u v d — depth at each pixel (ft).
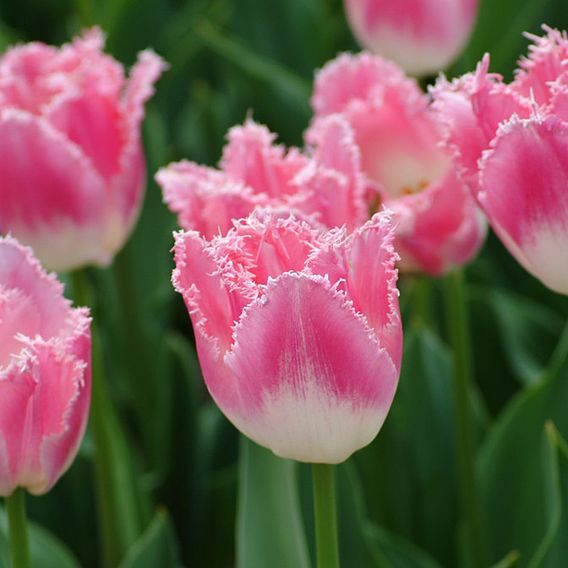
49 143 3.22
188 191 2.79
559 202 2.62
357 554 3.35
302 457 2.59
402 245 3.16
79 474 3.91
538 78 2.70
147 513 3.77
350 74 3.23
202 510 4.06
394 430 3.71
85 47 3.47
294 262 2.55
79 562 3.91
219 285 2.53
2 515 3.44
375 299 2.55
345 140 2.82
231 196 2.74
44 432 2.65
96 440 3.44
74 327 2.66
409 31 3.80
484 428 3.81
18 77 3.45
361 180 2.80
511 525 3.57
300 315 2.51
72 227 3.28
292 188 2.85
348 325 2.51
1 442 2.62
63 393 2.64
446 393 3.73
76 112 3.26
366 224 2.53
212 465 4.21
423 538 3.73
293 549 3.13
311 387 2.53
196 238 2.54
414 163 3.17
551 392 3.55
